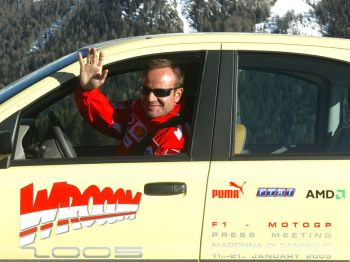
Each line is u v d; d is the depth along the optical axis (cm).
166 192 856
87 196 857
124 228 856
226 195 858
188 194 857
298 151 897
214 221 856
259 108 904
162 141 916
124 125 975
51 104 908
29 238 855
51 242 855
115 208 857
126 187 857
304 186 861
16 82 941
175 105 941
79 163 870
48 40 12300
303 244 859
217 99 888
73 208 857
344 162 875
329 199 860
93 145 1034
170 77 925
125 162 870
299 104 909
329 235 859
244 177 861
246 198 858
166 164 868
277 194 859
